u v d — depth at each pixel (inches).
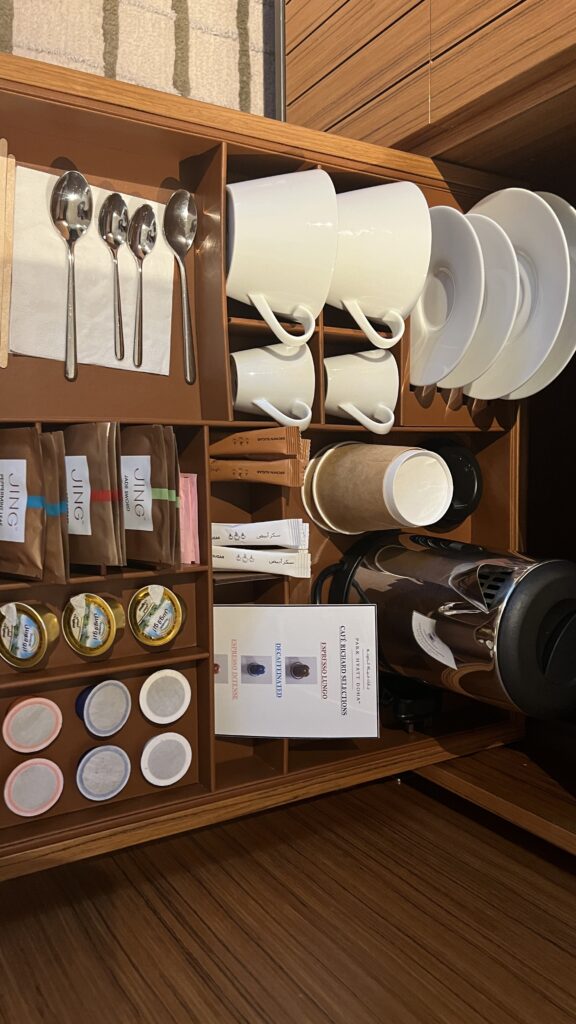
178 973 29.1
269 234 33.8
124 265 36.7
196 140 34.6
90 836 33.6
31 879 35.8
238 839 39.3
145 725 37.8
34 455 31.3
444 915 32.7
